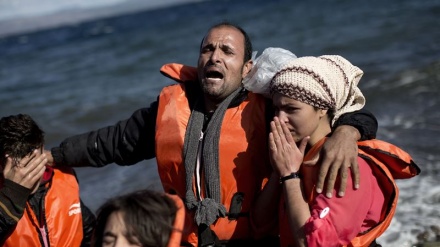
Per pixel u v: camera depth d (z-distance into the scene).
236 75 3.74
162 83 14.36
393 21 19.38
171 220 2.31
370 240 3.15
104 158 4.02
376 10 24.00
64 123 11.33
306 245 3.01
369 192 3.08
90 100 13.35
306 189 3.21
